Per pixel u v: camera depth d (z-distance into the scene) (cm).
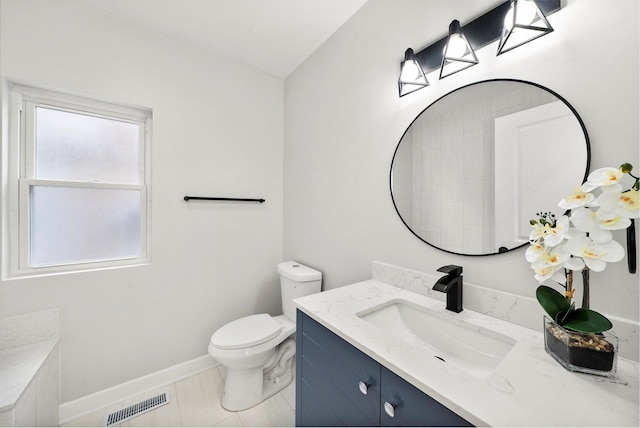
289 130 219
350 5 150
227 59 196
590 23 75
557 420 49
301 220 204
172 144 174
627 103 69
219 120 193
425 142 117
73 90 144
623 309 70
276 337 158
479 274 100
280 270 191
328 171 176
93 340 150
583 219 63
